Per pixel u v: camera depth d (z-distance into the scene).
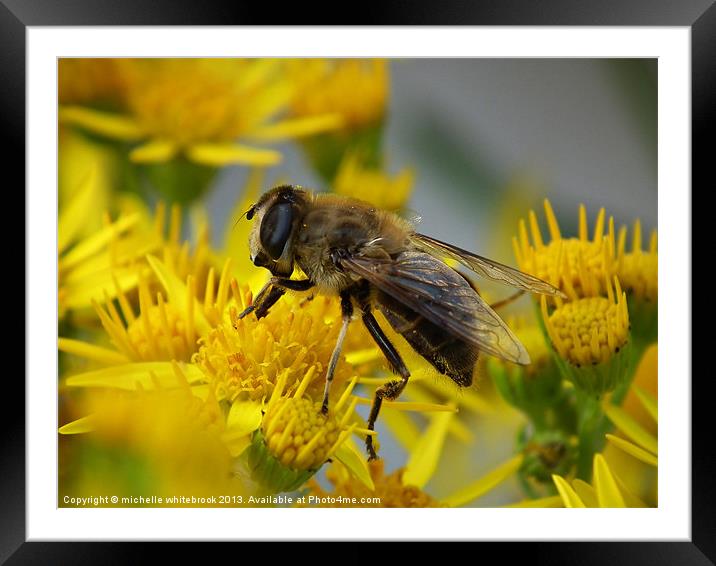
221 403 0.14
